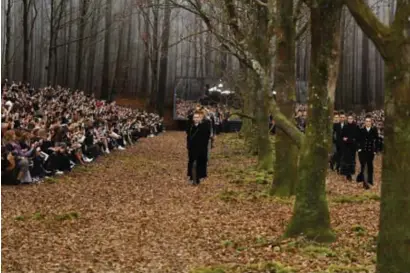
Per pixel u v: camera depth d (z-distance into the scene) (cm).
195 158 1467
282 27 1196
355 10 529
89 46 4722
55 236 866
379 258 530
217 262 722
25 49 3350
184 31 4909
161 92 4959
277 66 1205
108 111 2762
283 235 841
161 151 2530
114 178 1562
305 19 2178
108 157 2092
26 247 792
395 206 517
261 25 1523
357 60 4900
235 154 2339
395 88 510
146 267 701
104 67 4888
